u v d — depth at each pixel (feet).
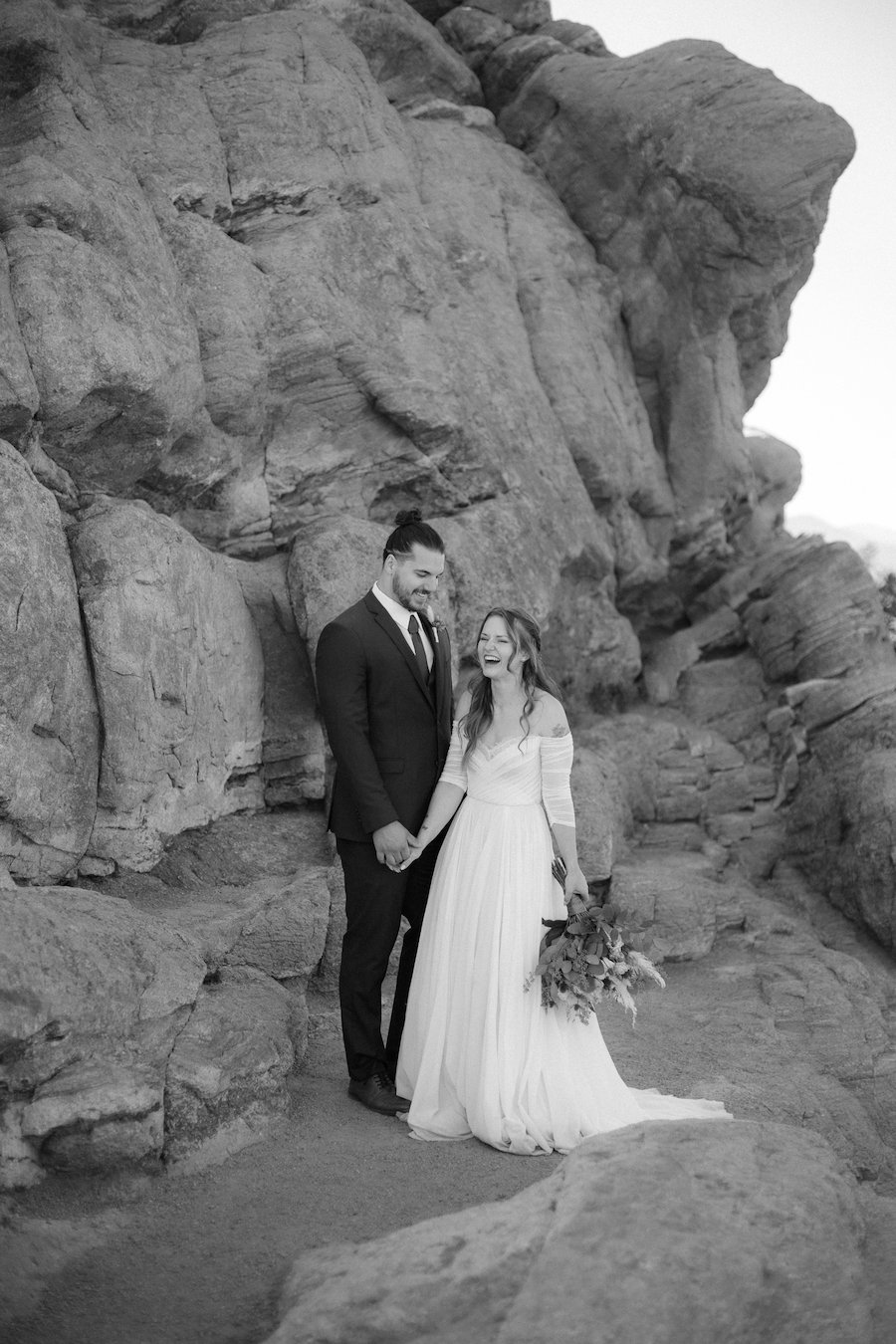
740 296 29.68
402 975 16.25
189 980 14.46
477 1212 10.91
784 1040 18.51
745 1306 9.61
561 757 14.83
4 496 15.39
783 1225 10.43
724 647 30.32
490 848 14.56
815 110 28.66
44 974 12.75
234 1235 11.84
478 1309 9.52
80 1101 12.35
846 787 23.25
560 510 26.25
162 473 20.51
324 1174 13.12
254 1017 14.85
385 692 15.37
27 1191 12.12
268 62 24.68
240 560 21.77
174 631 17.63
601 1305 9.43
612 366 29.99
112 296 18.16
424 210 27.14
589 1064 14.35
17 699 15.20
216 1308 10.57
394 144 26.86
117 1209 12.32
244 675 19.75
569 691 27.63
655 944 21.18
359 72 26.53
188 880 18.25
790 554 29.68
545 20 33.60
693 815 25.96
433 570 15.61
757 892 23.72
